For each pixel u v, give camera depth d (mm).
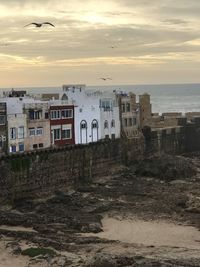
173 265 53312
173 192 97750
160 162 116062
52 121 105750
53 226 75500
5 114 95062
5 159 88062
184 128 142875
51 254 58469
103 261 53969
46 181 96375
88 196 95688
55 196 94688
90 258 55781
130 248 64062
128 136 125312
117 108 123250
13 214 81625
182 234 73562
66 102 110375
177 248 65312
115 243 66812
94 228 75312
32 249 59969
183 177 112125
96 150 109312
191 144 144500
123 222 79750
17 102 101500
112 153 114500
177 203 88875
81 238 68688
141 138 125312
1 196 87375
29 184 92688
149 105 135000
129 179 110188
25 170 91750
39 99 113000
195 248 66188
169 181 109125
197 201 87875
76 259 56250
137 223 79188
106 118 119875
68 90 119750
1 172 87250
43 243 63812
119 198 94375
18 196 90500
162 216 82500
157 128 137125
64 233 72562
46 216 81125
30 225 75938
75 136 111688
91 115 115688
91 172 107938
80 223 76562
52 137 105938
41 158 95000
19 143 98000
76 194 97375
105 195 96312
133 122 128625
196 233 73938
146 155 126875
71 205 89125
